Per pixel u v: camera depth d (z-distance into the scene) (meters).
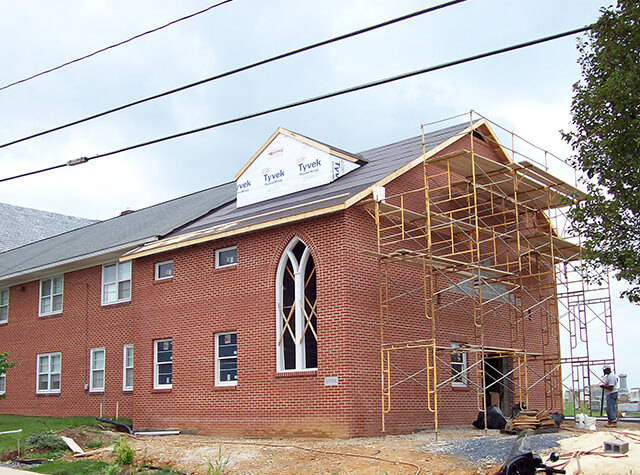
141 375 25.91
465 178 25.36
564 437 17.38
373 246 21.50
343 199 20.89
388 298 21.66
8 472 16.27
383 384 20.36
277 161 26.23
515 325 25.81
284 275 22.31
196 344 24.20
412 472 14.71
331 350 20.30
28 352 33.47
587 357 25.39
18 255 40.12
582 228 17.78
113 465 16.86
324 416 20.12
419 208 23.38
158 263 26.33
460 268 22.06
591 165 17.11
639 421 24.97
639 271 16.11
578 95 17.30
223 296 23.61
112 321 29.36
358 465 15.62
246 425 22.06
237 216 25.56
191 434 23.64
